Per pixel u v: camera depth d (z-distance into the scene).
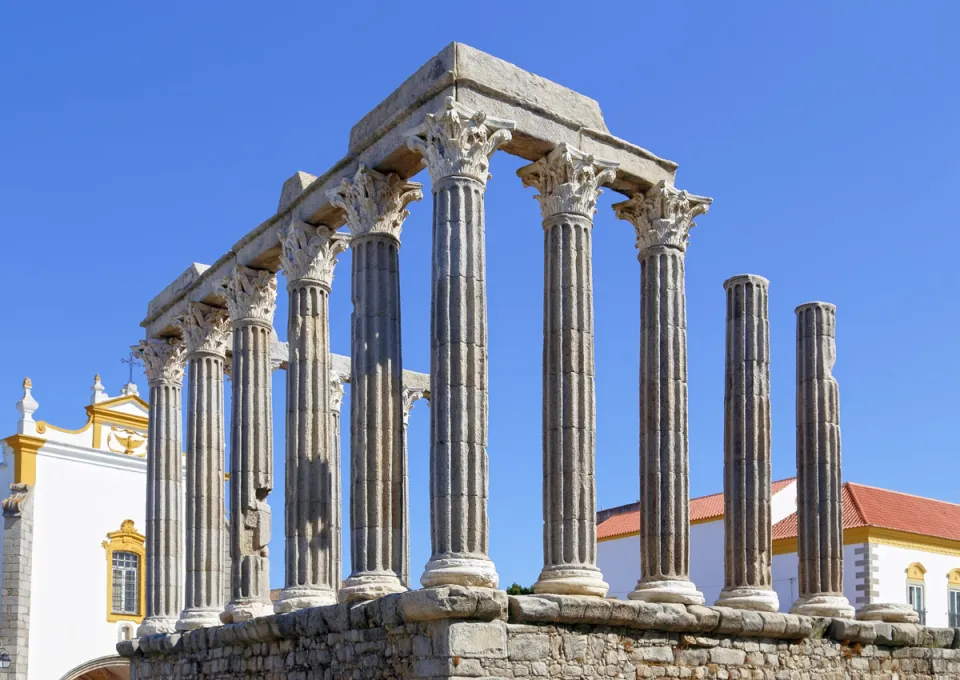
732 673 27.97
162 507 38.78
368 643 25.86
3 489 52.75
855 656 31.05
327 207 31.47
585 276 27.77
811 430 33.25
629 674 25.92
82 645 52.59
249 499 33.69
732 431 31.23
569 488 26.58
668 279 29.95
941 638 33.16
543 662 24.48
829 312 34.06
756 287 31.77
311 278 32.19
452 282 25.81
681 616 26.78
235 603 33.03
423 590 23.75
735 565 30.41
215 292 36.31
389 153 28.69
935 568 62.00
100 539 54.12
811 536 32.62
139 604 55.06
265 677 29.92
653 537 28.70
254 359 34.62
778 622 28.84
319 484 31.08
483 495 25.16
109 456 54.97
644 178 30.14
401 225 29.89
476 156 26.50
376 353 28.48
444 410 25.31
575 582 25.89
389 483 27.92
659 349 29.58
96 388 55.91
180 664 34.59
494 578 24.67
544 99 28.27
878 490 65.00
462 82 26.86
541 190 28.45
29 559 51.53
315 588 30.33
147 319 40.06
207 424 36.97
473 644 23.56
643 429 29.48
